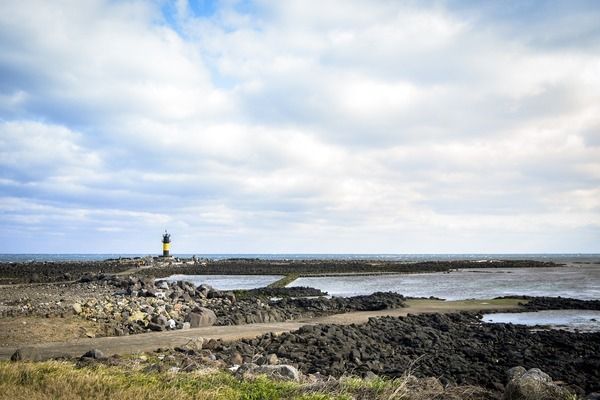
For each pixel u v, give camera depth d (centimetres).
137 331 2242
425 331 2470
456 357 1928
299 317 3152
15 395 895
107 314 2394
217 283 6644
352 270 9412
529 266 11675
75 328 2097
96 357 1428
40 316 2258
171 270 8644
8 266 8625
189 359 1477
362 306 3566
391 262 13400
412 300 4075
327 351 1841
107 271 7656
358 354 1833
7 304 2678
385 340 2220
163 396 928
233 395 956
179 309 2806
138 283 4003
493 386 1475
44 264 9425
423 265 11100
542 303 3894
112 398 905
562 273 9050
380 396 992
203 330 2225
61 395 909
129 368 1210
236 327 2352
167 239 10819
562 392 980
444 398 1021
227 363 1577
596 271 9750
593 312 3522
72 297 3109
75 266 8762
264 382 1054
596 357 1969
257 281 7038
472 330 2631
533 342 2280
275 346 1923
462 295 4984
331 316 3041
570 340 2314
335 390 1024
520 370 1204
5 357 1550
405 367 1738
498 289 5653
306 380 1230
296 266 10494
